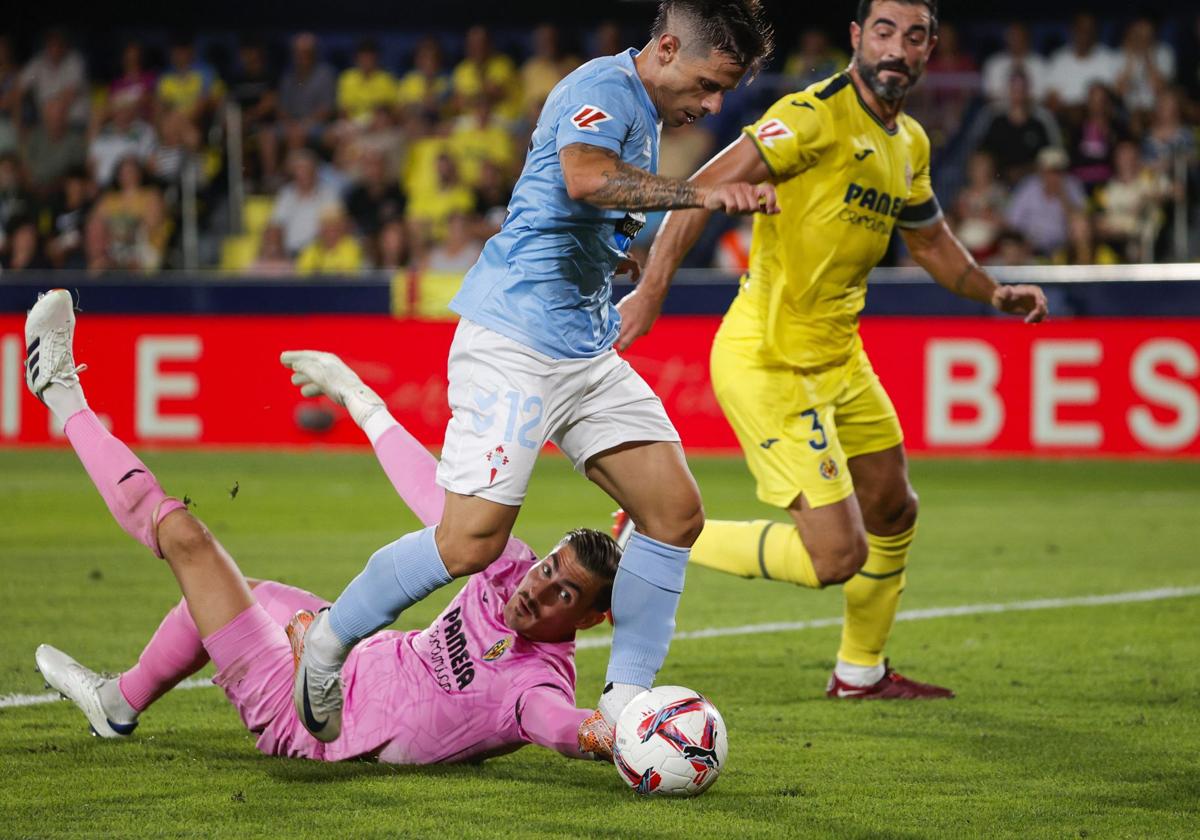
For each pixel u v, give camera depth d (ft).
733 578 74.33
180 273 148.56
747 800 34.58
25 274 137.18
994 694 48.21
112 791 34.42
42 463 123.13
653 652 36.45
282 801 33.63
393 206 154.71
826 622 62.34
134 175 154.30
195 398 133.08
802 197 46.37
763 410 47.11
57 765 36.91
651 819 32.65
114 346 133.28
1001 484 110.42
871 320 125.08
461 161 156.15
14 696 45.62
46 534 85.35
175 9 170.71
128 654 52.90
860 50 47.03
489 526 34.63
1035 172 145.59
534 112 160.56
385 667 37.22
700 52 34.73
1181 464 120.67
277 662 37.35
